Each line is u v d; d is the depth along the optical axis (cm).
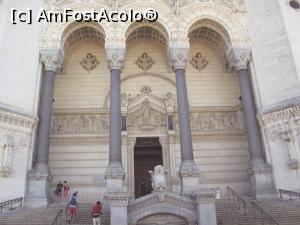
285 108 1945
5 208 1694
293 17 2142
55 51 2158
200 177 2286
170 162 2291
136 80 2530
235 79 2578
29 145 1925
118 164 1909
